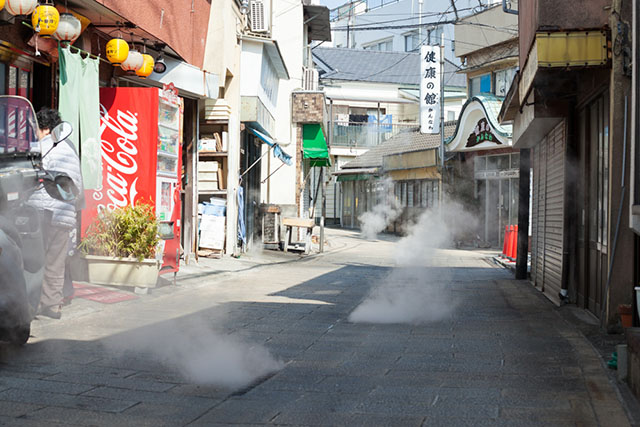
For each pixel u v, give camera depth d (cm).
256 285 1151
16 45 808
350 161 3981
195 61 1313
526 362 584
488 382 513
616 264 707
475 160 2650
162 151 993
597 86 781
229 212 1591
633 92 624
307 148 2470
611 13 687
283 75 2156
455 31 2873
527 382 513
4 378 489
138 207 924
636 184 616
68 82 814
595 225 840
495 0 3259
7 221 557
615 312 713
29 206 603
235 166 1627
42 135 706
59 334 646
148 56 1024
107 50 943
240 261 1552
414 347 650
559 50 692
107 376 507
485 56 2727
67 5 848
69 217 696
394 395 475
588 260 884
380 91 4316
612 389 489
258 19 1955
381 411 435
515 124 1283
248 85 1700
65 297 782
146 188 959
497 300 1025
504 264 1734
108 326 698
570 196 955
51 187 679
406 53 4500
